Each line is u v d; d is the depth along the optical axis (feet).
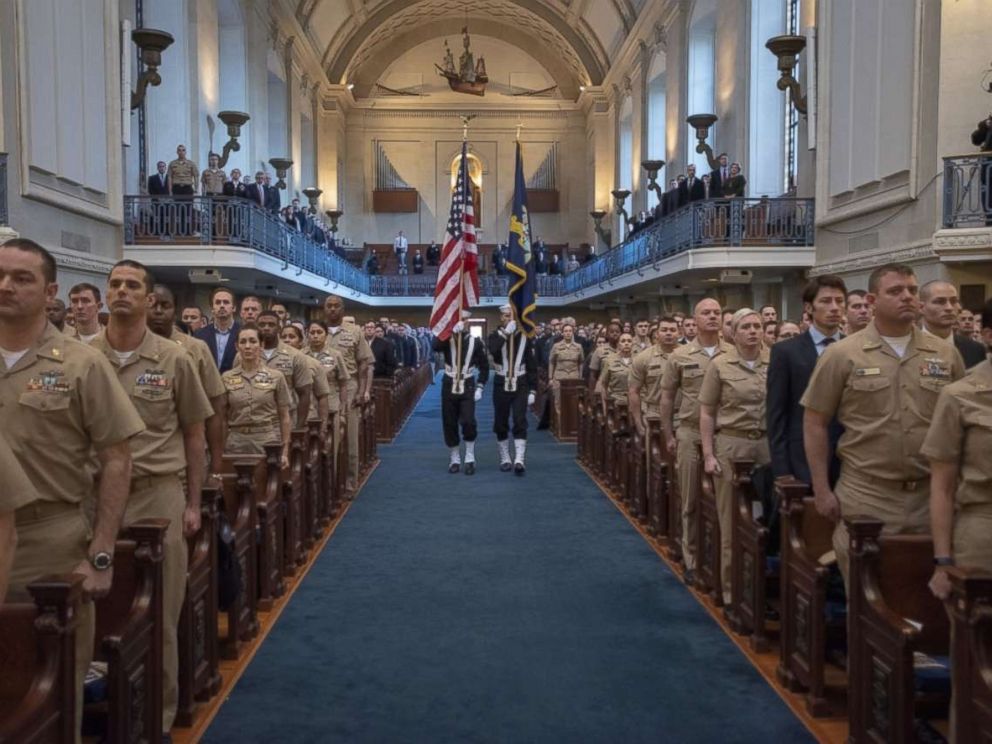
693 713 13.55
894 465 12.39
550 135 125.49
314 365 25.81
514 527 26.35
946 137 36.11
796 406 15.51
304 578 21.07
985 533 10.16
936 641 11.78
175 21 58.44
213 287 59.77
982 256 33.53
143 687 11.08
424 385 81.41
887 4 40.29
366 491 32.17
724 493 17.74
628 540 24.73
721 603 18.53
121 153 47.78
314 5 94.94
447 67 119.44
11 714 8.19
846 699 13.82
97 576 9.89
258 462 17.58
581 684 14.67
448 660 15.79
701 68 74.38
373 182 124.67
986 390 10.17
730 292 62.95
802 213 49.55
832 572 14.44
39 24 38.45
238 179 57.36
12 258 9.31
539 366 57.67
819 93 47.26
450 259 36.32
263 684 14.73
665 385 21.39
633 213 99.04
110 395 9.95
